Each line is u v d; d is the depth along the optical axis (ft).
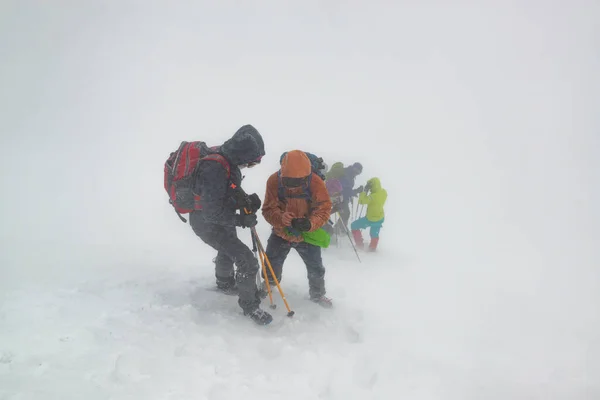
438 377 13.06
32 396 9.11
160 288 16.98
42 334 11.60
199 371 11.16
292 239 16.55
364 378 12.37
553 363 15.52
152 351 11.70
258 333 14.33
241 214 14.82
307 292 19.03
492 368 14.44
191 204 14.44
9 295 14.16
